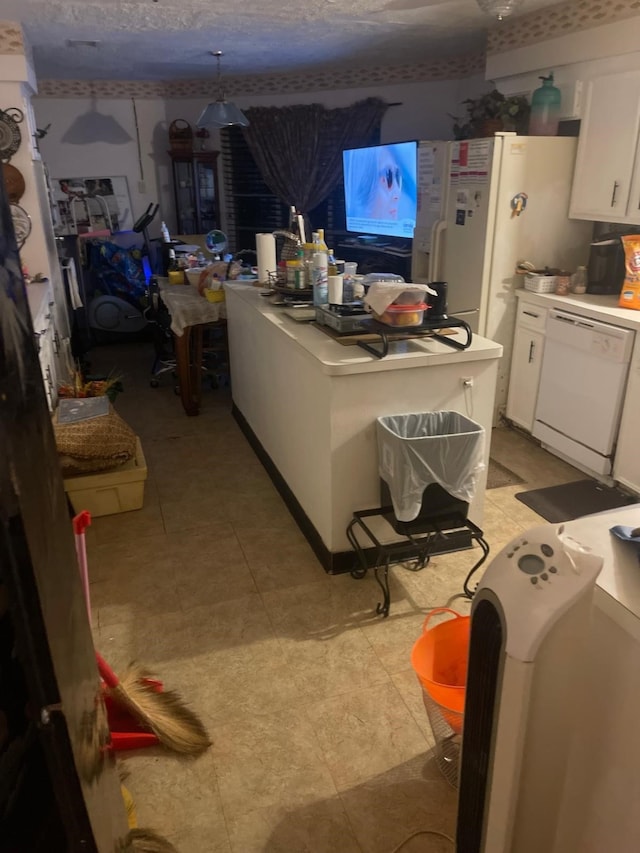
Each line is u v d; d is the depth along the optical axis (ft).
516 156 11.86
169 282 15.53
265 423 11.03
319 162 20.26
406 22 13.10
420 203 14.83
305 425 8.62
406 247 17.21
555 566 3.31
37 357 3.02
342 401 7.52
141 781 5.62
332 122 19.71
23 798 2.66
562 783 3.75
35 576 2.34
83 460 9.55
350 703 6.38
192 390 13.96
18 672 2.55
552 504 10.19
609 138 11.20
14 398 2.44
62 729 2.55
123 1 11.06
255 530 9.48
